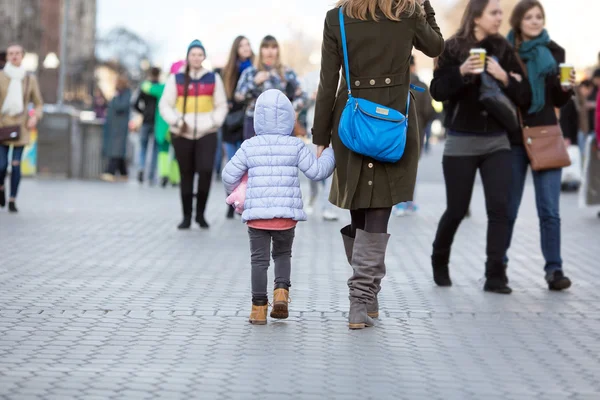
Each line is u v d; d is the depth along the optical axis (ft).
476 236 63.93
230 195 35.78
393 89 33.81
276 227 35.01
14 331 33.04
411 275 47.37
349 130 33.40
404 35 33.71
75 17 444.55
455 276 47.21
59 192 96.94
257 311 34.96
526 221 73.72
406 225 70.79
